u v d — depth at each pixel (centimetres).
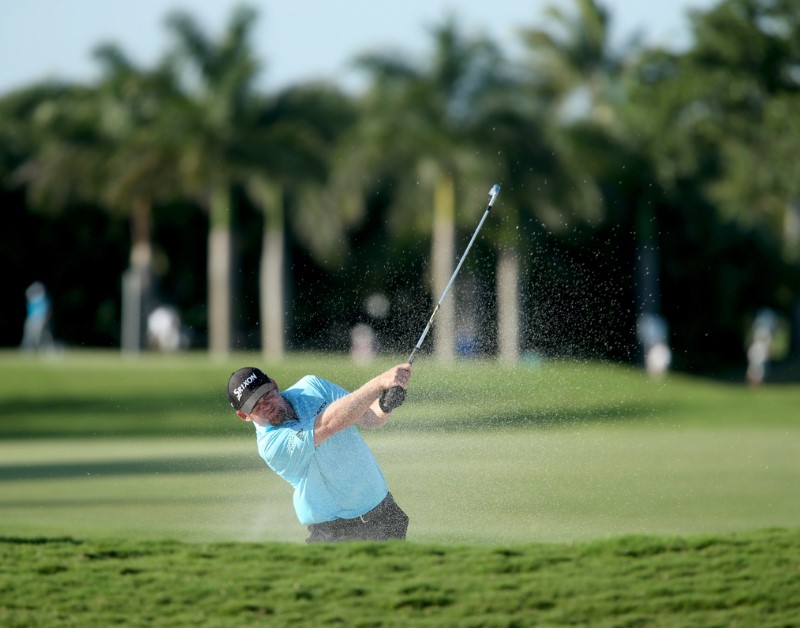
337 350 17925
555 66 18025
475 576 2355
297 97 16238
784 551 2522
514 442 6412
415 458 5438
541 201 15812
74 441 8138
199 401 10556
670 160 17125
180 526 3472
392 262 17588
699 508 3875
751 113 16325
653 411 9694
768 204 18262
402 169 16138
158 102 15838
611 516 3675
